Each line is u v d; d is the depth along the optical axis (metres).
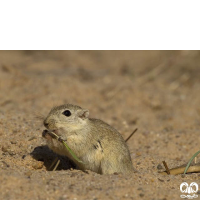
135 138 13.51
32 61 26.64
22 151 9.84
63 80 19.62
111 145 9.12
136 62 28.30
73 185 7.63
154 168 10.49
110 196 7.23
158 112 17.39
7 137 10.30
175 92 19.78
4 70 20.61
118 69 25.77
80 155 9.11
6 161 9.13
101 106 17.62
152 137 13.64
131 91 19.14
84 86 19.44
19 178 7.56
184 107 17.62
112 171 9.02
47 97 17.27
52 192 7.20
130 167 9.30
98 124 9.39
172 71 24.17
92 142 9.08
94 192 7.36
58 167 9.66
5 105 15.68
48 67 25.16
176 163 11.00
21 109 15.08
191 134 13.93
